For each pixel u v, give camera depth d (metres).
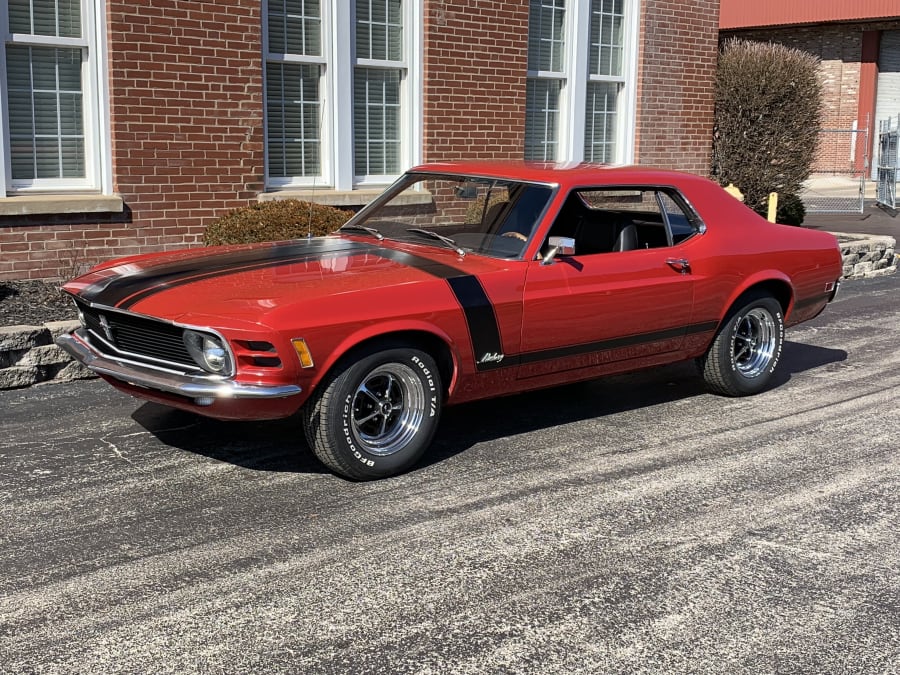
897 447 5.88
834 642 3.61
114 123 9.19
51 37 8.89
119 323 5.16
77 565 4.09
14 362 6.79
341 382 4.90
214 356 4.73
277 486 5.05
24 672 3.30
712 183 6.79
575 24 12.96
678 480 5.25
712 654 3.51
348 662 3.40
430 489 5.05
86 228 9.20
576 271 5.78
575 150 13.30
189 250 6.13
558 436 6.02
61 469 5.23
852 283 12.53
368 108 11.12
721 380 6.84
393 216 6.33
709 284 6.46
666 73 14.07
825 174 30.27
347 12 10.62
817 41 30.22
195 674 3.31
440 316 5.18
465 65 11.74
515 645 3.54
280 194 10.34
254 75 9.98
